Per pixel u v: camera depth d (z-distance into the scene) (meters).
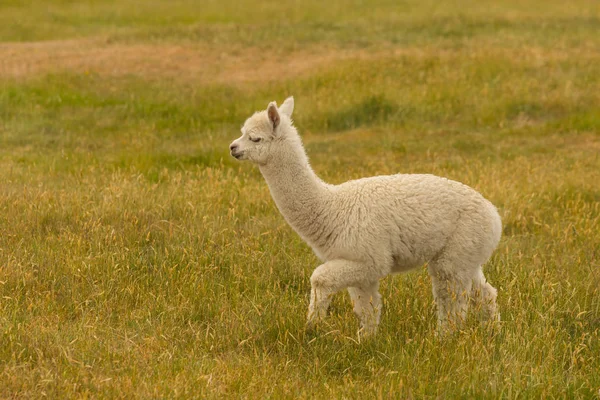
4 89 44.25
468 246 16.47
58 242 20.86
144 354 15.20
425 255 16.62
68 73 47.88
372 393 13.98
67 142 36.72
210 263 20.16
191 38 58.28
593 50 52.28
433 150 36.22
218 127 40.94
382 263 16.34
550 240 23.45
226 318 17.23
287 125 17.17
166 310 17.42
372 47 54.56
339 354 15.77
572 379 14.66
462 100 42.88
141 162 32.09
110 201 24.06
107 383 13.87
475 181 28.78
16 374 13.97
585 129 39.38
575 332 16.73
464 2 82.38
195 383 14.06
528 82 44.28
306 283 19.73
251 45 55.97
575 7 77.88
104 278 18.80
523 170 31.36
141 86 46.59
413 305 17.91
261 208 25.42
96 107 43.34
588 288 18.88
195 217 23.11
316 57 52.75
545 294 18.17
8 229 21.73
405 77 46.38
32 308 17.03
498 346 15.79
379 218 16.27
